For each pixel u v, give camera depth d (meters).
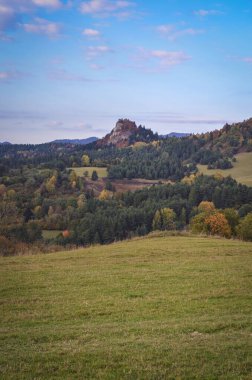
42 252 47.09
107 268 31.80
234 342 15.44
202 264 32.38
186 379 12.69
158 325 18.52
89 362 14.12
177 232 54.84
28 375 13.20
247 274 28.77
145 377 12.80
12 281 28.05
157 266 32.03
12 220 131.25
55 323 19.80
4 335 17.64
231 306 21.50
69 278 28.59
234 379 12.46
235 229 89.81
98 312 21.11
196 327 17.75
